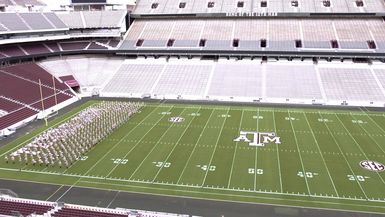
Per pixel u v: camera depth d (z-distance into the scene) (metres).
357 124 36.56
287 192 22.53
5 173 25.53
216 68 55.19
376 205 20.98
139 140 31.94
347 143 30.95
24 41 53.62
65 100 47.03
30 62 54.69
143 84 53.22
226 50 57.19
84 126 34.84
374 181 23.83
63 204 20.08
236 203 21.34
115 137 32.72
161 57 60.03
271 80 51.22
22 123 37.66
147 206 21.06
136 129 35.06
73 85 53.00
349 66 52.69
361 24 59.12
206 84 51.72
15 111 39.91
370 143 30.95
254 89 49.72
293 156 28.12
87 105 45.31
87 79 55.94
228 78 52.56
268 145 30.52
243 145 30.55
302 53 55.00
